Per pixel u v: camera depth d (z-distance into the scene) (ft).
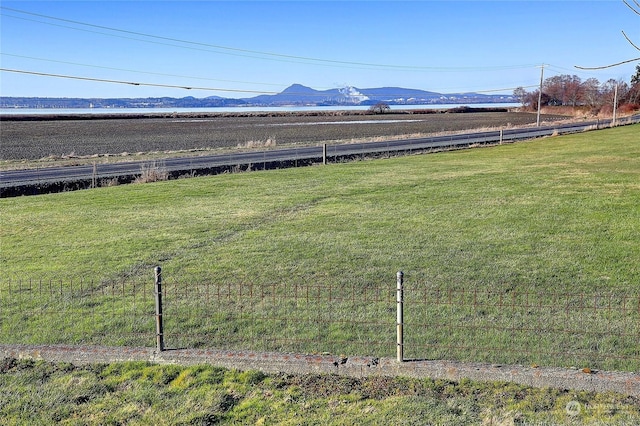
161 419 18.84
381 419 18.44
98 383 21.38
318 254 42.68
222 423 18.60
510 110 534.37
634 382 19.81
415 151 131.85
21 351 23.94
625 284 33.73
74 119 400.47
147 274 38.65
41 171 106.42
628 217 52.44
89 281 37.24
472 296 32.27
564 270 36.78
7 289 35.81
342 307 31.01
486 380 20.85
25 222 58.85
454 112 522.88
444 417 18.40
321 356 22.57
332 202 65.92
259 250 44.42
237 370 22.33
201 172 101.35
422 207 61.05
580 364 23.30
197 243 47.29
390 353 24.82
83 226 55.93
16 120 373.20
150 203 69.05
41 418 19.02
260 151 139.13
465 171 91.40
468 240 45.65
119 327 28.84
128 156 134.92
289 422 18.45
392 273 37.29
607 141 137.18
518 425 17.88
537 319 28.50
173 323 29.25
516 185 74.84
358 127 263.49
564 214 54.95
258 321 29.19
